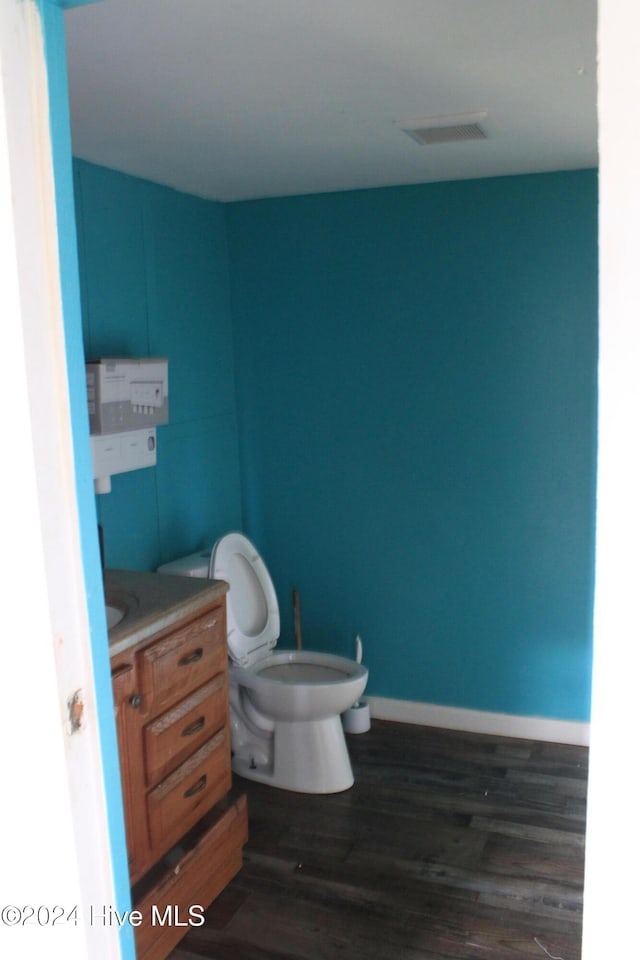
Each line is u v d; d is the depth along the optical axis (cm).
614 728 85
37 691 112
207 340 327
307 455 342
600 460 82
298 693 279
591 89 193
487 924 218
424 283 312
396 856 249
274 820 271
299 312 333
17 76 100
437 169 281
